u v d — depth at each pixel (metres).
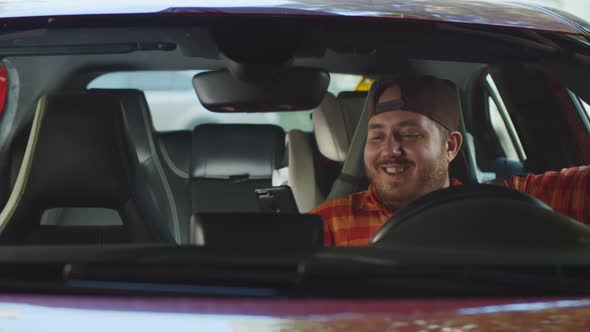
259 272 1.36
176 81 5.56
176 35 2.12
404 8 2.09
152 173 3.72
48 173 2.52
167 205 3.60
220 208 4.12
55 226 2.59
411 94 2.37
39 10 2.02
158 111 5.57
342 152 3.50
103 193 2.56
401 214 1.63
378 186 2.46
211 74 2.09
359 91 3.64
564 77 2.12
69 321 1.27
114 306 1.30
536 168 3.09
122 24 1.99
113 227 2.63
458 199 1.64
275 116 5.24
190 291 1.33
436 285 1.36
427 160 2.41
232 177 4.19
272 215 1.55
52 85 3.90
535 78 2.99
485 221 1.58
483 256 1.46
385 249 1.49
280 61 2.02
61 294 1.33
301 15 2.00
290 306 1.30
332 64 3.54
